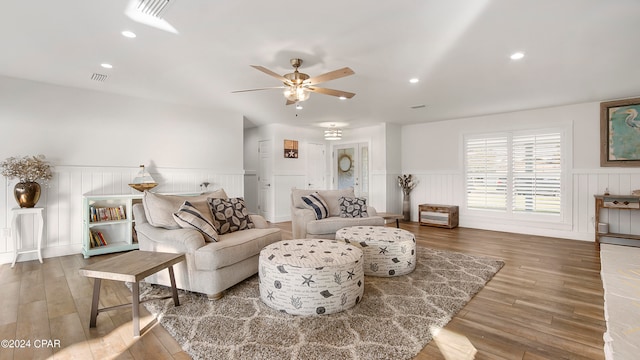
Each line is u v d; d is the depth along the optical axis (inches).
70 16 87.9
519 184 215.0
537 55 114.3
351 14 86.0
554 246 173.9
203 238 105.0
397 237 128.2
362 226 154.3
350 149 298.2
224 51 111.3
